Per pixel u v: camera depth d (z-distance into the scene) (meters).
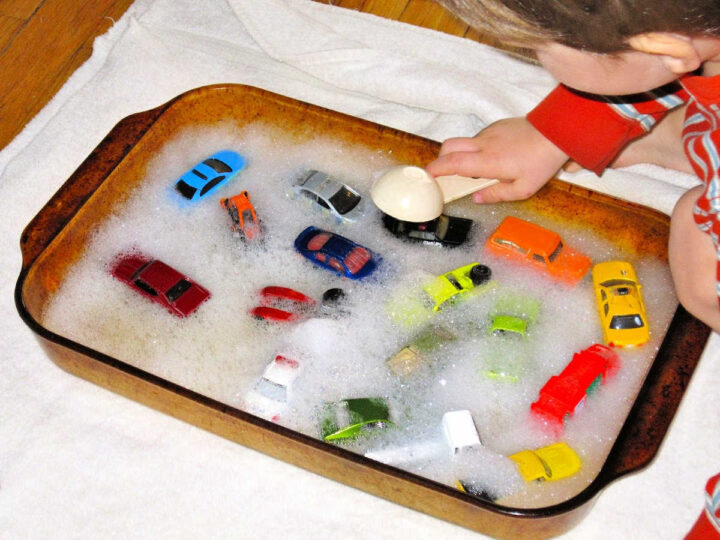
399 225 0.95
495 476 0.81
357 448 0.83
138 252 0.95
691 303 0.82
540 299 0.93
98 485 0.87
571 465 0.80
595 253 0.96
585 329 0.91
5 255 1.04
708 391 0.94
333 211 0.97
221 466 0.88
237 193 1.00
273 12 1.25
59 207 0.92
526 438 0.84
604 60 0.59
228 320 0.91
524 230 0.94
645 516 0.86
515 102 1.19
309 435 0.82
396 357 0.87
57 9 1.32
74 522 0.85
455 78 1.19
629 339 0.87
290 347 0.89
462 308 0.92
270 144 1.04
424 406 0.86
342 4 1.33
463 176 0.96
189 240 0.97
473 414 0.85
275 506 0.86
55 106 1.20
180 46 1.25
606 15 0.52
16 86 1.25
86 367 0.87
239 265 0.95
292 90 1.21
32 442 0.89
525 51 1.08
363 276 0.93
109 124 1.17
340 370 0.87
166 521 0.85
